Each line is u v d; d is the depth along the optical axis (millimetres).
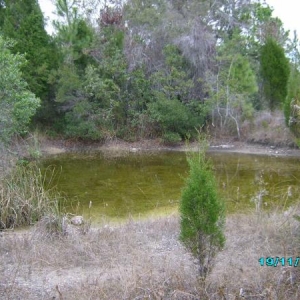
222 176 11766
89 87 17984
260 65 19516
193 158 4484
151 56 19844
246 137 17953
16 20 18516
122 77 18859
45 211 7246
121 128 19219
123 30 20125
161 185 11031
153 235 6336
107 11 20562
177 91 19172
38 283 4703
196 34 19312
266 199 8664
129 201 9328
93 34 20031
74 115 18453
